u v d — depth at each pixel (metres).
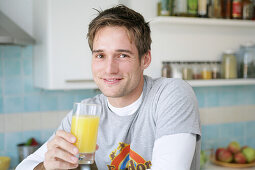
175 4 2.21
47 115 2.40
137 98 1.17
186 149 0.95
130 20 1.05
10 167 2.29
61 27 1.97
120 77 1.05
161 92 1.14
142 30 1.09
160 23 2.27
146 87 1.19
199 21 2.24
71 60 2.01
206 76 2.46
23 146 2.24
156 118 1.12
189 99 1.05
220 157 2.44
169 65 2.32
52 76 1.96
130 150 1.21
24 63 2.33
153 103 1.15
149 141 1.18
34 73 2.35
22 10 2.32
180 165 0.92
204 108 2.80
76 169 1.30
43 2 2.05
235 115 2.94
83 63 2.04
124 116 1.19
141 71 1.15
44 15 2.03
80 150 0.92
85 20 2.03
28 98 2.35
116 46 1.02
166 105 1.06
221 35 2.56
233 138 2.94
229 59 2.51
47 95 2.39
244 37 2.67
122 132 1.20
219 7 2.38
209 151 2.46
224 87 2.87
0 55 2.27
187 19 2.19
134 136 1.20
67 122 1.30
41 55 2.14
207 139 2.82
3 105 2.29
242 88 2.95
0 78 2.28
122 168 1.24
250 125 3.00
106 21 1.03
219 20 2.32
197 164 1.14
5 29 2.02
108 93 1.07
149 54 1.20
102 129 1.24
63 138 0.93
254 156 2.42
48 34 1.95
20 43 1.99
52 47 1.95
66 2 1.97
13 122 2.32
